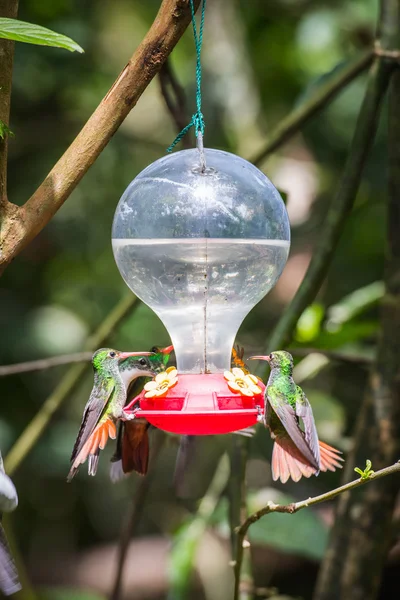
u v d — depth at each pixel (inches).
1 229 160.2
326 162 446.6
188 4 161.5
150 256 202.7
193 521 306.8
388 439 252.2
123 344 484.7
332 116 438.9
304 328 287.3
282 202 213.5
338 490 170.1
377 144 393.4
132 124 516.4
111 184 468.1
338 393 399.9
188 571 299.0
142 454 197.8
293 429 172.4
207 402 182.2
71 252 473.1
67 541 519.2
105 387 184.1
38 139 444.1
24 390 461.1
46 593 450.3
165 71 269.1
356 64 263.9
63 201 164.6
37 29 142.5
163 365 201.3
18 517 510.9
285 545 279.9
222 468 314.0
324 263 240.1
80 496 518.6
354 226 426.6
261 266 206.1
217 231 202.8
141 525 526.3
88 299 488.4
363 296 313.0
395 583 393.1
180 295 204.7
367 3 418.3
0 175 158.9
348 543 254.7
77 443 178.9
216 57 458.0
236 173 207.0
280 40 463.5
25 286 471.5
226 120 450.6
